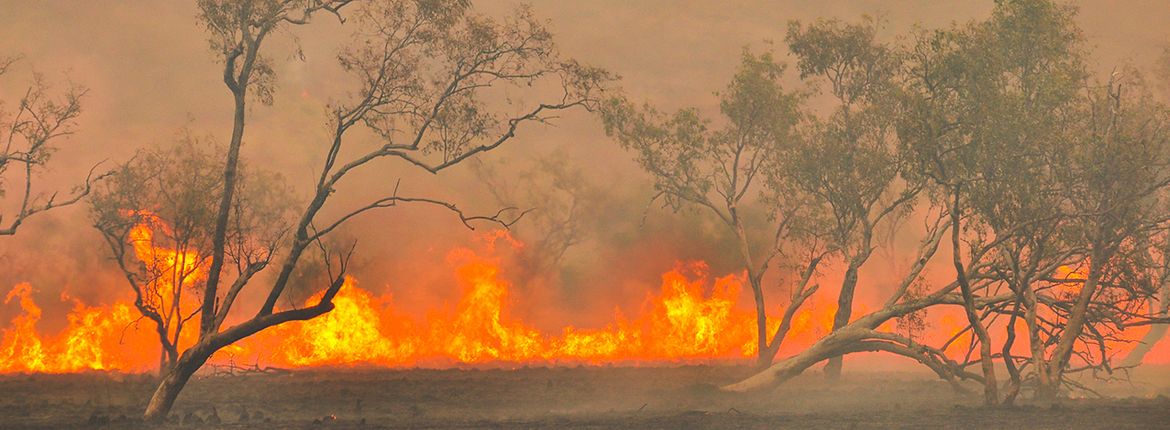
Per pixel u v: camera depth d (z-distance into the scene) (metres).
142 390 42.78
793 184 50.16
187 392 42.69
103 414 33.97
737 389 41.88
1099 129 37.34
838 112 49.56
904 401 39.50
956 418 31.55
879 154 47.19
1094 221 35.88
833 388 46.56
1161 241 39.03
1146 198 37.69
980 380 40.19
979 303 40.19
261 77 33.50
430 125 33.72
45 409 35.75
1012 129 35.94
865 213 47.59
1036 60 38.47
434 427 30.61
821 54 49.41
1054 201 36.41
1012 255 36.69
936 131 37.06
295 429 29.83
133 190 46.47
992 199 36.53
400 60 33.62
